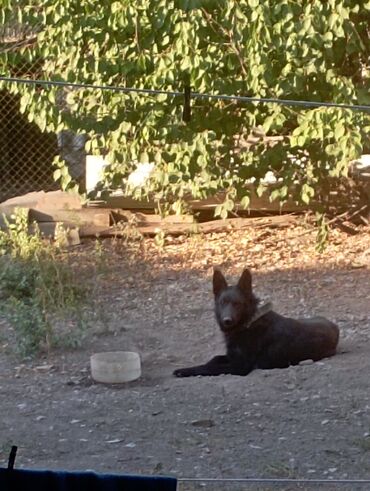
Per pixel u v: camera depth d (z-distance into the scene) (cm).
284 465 623
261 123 1145
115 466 630
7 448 663
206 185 1151
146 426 709
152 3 989
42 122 1121
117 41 1045
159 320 1041
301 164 1179
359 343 928
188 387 804
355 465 626
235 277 1199
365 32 1126
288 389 784
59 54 1085
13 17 1114
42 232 1380
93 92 1100
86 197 1230
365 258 1252
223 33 1031
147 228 1392
